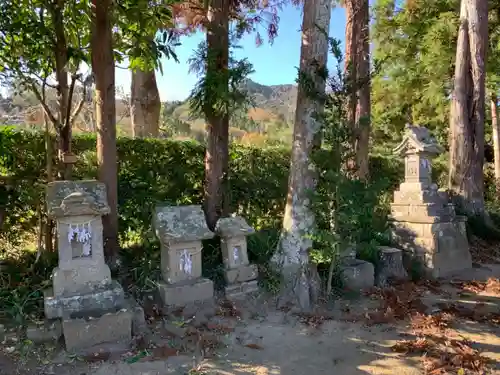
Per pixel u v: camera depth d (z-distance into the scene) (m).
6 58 5.05
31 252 5.43
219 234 5.12
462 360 3.60
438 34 12.17
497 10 12.37
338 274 5.50
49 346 3.67
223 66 5.69
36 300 4.28
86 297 3.94
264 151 7.99
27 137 5.43
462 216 7.29
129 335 3.86
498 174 14.59
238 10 6.84
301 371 3.49
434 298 5.49
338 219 4.84
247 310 4.77
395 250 6.38
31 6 5.00
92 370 3.38
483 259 7.75
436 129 16.23
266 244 5.94
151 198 5.99
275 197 7.68
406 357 3.76
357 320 4.61
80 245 4.05
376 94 16.38
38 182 5.45
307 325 4.45
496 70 12.69
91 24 4.76
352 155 5.11
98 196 4.18
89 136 6.02
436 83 13.27
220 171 5.96
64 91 5.19
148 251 5.50
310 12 5.11
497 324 4.53
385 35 12.83
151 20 5.21
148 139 6.49
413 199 6.93
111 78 4.82
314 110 5.10
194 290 4.65
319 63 5.07
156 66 5.21
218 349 3.82
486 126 17.61
